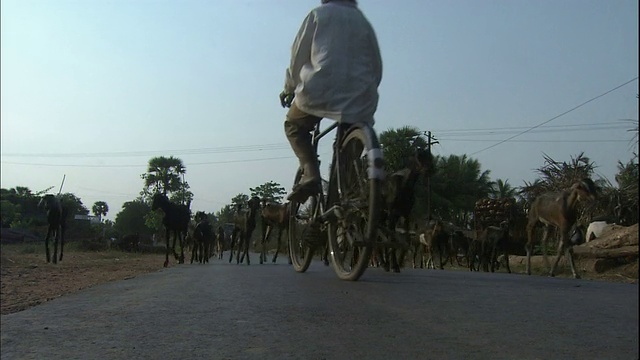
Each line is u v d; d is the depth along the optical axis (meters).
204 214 25.48
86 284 10.57
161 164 64.62
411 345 2.72
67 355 2.81
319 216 6.53
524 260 22.64
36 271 14.95
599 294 4.44
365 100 5.82
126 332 3.30
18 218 62.72
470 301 4.05
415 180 8.63
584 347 2.59
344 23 5.83
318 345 2.80
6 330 3.46
